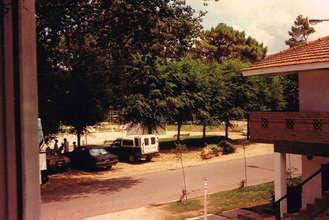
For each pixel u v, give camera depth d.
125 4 18.97
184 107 30.44
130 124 31.22
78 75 23.34
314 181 12.41
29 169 1.55
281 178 11.98
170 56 22.09
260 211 12.44
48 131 22.64
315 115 10.16
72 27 19.80
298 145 11.27
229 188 16.91
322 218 9.97
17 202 1.52
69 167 24.42
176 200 14.75
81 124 25.58
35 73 1.62
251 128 12.40
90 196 15.90
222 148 29.14
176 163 25.77
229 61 37.62
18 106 1.53
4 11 1.52
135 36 19.91
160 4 18.94
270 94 37.38
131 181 19.50
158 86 28.45
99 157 22.73
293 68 11.16
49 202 14.75
